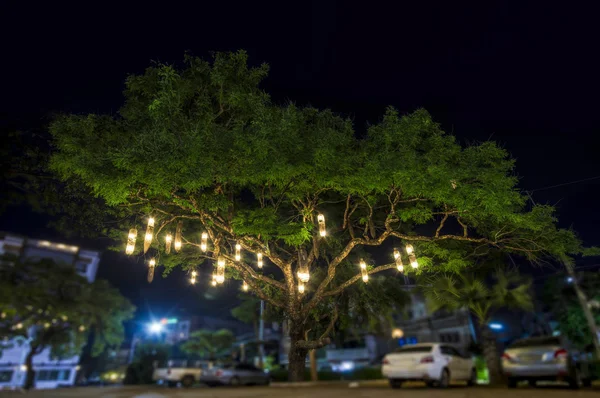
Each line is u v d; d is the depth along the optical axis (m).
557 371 12.00
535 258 8.76
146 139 6.67
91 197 9.34
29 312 29.00
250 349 41.38
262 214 7.43
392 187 7.98
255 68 8.42
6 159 8.16
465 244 9.77
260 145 6.45
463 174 6.99
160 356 30.75
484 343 17.17
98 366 54.78
